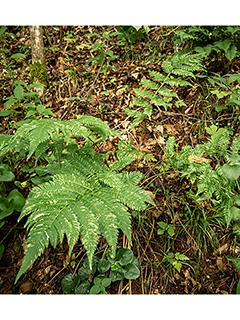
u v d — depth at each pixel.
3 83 3.78
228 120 2.61
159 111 2.90
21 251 2.27
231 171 1.81
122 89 3.24
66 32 4.36
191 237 2.19
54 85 3.61
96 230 1.30
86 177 1.76
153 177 2.45
